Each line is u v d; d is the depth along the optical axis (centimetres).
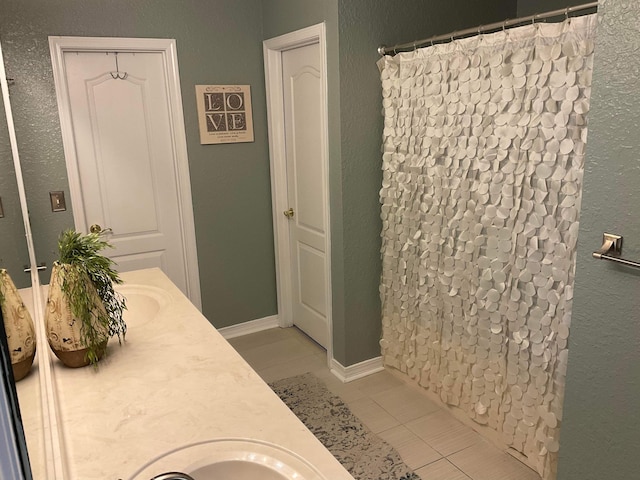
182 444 113
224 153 339
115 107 306
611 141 157
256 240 364
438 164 251
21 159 279
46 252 294
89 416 124
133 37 297
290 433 117
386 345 310
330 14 264
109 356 156
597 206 163
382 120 284
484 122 219
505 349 229
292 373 319
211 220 344
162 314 189
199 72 320
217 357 154
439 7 288
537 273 205
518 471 228
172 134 322
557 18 296
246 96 338
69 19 279
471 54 222
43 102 280
